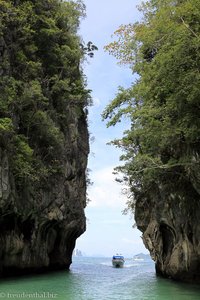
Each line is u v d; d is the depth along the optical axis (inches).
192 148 693.3
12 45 1107.3
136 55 803.4
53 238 1407.5
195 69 522.9
